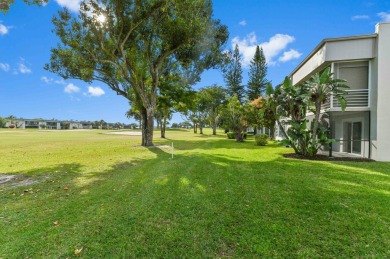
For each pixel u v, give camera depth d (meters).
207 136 36.50
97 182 6.32
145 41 15.61
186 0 12.80
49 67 15.33
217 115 43.88
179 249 2.95
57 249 2.94
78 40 14.59
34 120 93.00
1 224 3.65
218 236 3.25
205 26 15.10
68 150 14.50
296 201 4.63
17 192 5.39
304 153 11.66
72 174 7.39
